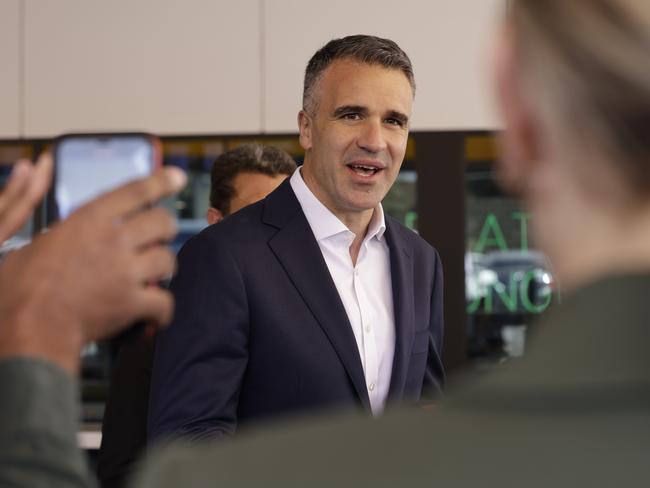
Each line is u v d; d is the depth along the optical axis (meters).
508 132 0.53
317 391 2.05
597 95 0.48
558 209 0.52
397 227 2.34
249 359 2.07
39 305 0.64
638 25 0.48
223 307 2.04
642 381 0.47
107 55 4.99
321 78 2.21
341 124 2.16
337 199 2.17
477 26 4.89
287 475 0.51
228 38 4.96
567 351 0.49
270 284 2.08
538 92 0.51
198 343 2.03
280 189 2.23
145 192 0.68
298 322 2.07
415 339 2.25
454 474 0.49
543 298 4.82
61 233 0.66
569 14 0.49
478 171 4.89
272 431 0.55
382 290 2.23
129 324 0.68
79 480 0.58
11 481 0.56
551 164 0.52
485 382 0.52
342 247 2.19
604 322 0.48
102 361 4.54
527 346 0.52
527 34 0.51
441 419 0.52
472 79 4.90
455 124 4.90
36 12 5.00
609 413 0.48
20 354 0.62
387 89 2.17
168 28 4.97
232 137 4.96
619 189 0.50
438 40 4.90
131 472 2.36
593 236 0.51
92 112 4.99
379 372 2.18
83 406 4.49
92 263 0.66
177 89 4.97
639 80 0.47
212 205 2.87
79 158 4.84
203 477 0.52
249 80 4.95
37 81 5.00
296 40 4.94
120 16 4.98
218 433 1.96
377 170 2.17
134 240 0.67
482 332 4.86
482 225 4.89
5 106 5.02
